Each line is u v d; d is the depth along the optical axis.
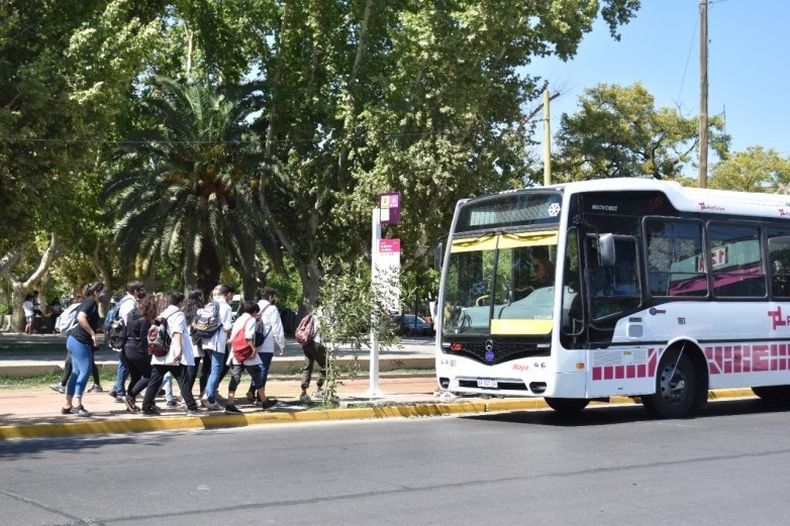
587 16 35.94
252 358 16.08
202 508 8.80
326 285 17.45
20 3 28.39
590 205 15.52
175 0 39.41
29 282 49.78
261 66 40.88
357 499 9.26
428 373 25.69
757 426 15.45
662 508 8.84
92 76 27.53
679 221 16.64
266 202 39.59
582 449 12.71
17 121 25.62
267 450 12.62
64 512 8.60
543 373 15.01
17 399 17.97
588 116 48.88
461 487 9.91
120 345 16.91
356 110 36.97
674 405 16.52
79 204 41.16
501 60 35.41
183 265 36.75
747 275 17.56
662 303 16.20
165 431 14.82
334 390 17.22
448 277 16.81
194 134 35.22
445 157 31.95
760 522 8.28
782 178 56.69
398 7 37.41
